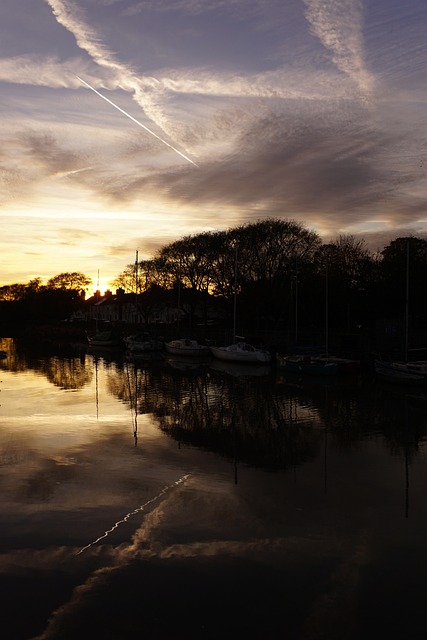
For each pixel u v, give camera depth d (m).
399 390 36.00
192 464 17.47
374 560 10.84
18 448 19.08
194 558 10.82
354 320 69.19
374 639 8.32
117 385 37.91
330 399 32.06
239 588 9.72
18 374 45.16
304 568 10.48
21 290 158.00
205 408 28.56
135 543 11.45
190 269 77.56
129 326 100.25
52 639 8.27
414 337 51.75
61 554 10.92
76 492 14.55
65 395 32.66
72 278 147.12
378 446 20.27
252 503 13.91
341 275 66.75
